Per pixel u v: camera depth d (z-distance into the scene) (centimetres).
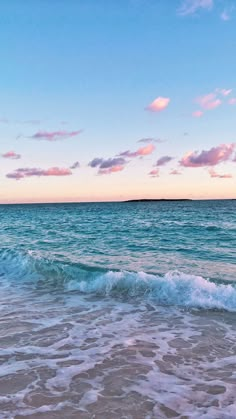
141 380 490
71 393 455
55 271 1232
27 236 2764
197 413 407
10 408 418
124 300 927
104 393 455
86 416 402
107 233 2883
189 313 808
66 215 6950
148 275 1021
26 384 479
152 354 582
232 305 843
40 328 712
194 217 5116
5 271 1363
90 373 513
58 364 543
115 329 706
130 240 2305
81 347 612
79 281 1109
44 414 405
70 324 737
